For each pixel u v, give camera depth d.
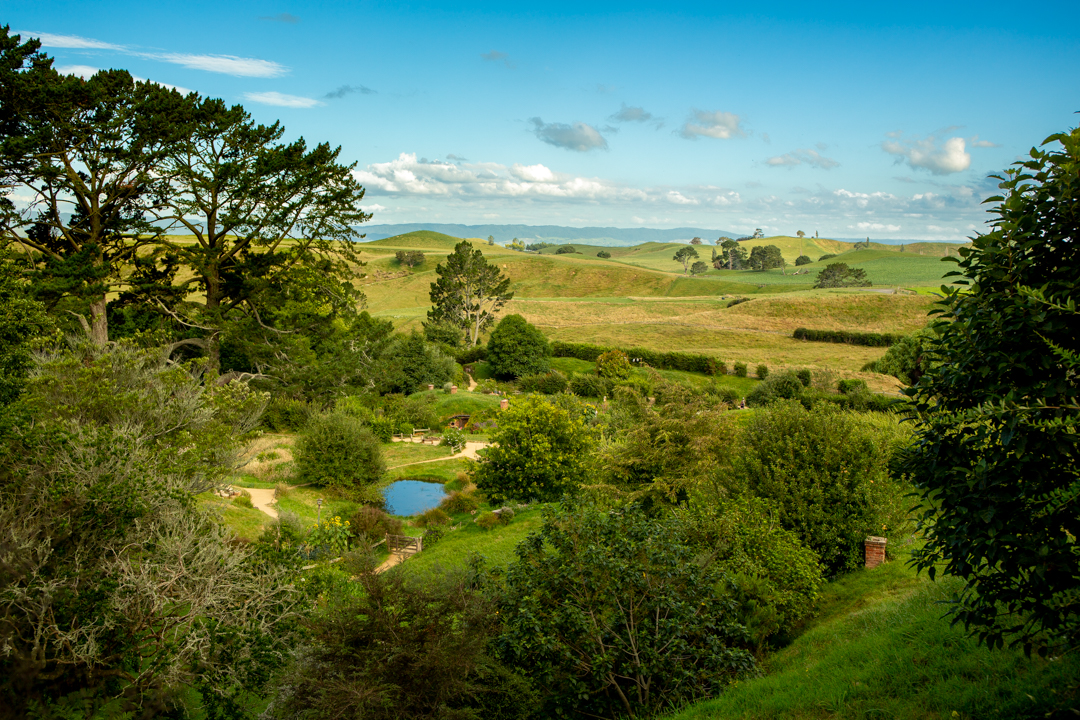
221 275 37.06
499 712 8.28
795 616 11.90
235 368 40.84
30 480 9.76
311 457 27.58
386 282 154.12
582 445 26.83
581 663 8.73
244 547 12.22
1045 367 4.95
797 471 14.93
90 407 13.81
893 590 12.23
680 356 70.12
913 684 7.28
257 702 10.80
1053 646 6.72
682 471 18.88
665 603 9.02
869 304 96.19
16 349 15.66
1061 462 5.00
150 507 10.35
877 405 46.03
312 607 10.95
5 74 26.48
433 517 25.09
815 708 7.30
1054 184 5.38
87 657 8.38
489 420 46.84
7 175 28.23
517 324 67.56
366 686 7.49
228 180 33.12
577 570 9.02
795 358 77.19
